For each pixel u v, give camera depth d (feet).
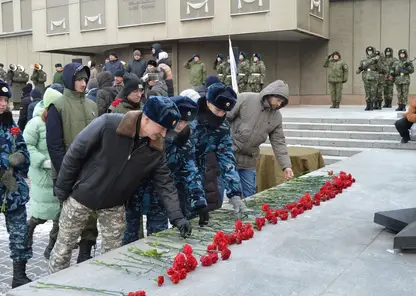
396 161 26.55
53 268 12.34
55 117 15.74
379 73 51.80
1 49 92.38
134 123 11.04
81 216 11.93
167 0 64.64
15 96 67.82
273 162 23.76
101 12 71.10
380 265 11.03
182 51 68.44
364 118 39.34
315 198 16.52
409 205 16.49
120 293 9.32
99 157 11.31
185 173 12.85
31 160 17.67
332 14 64.49
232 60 29.27
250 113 17.69
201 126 12.96
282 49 66.49
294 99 66.64
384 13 61.62
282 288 9.71
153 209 14.01
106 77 25.04
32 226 18.33
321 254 11.69
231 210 15.21
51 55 86.69
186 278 10.17
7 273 17.02
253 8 58.08
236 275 10.34
